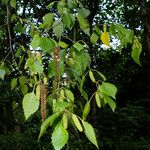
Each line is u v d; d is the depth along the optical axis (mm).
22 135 8859
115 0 14664
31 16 7012
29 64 2041
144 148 9742
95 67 13273
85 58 2393
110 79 13656
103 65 13508
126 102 14445
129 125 11320
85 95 2379
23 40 5809
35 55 2047
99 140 9656
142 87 14312
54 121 1598
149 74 14148
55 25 2281
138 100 13539
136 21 14133
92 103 10812
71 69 2389
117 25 2311
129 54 13672
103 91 2008
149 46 9102
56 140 1545
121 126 11383
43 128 1538
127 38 2312
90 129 1646
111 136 11156
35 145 8711
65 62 2510
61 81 2395
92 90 10156
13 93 7883
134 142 10000
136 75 14320
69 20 2318
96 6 12172
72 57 2451
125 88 14438
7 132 9688
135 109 11961
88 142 8797
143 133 11727
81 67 2381
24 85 2947
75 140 8422
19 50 3029
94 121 11008
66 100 2074
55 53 2061
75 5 2449
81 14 2441
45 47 1948
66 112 1655
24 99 1928
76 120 1643
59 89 2090
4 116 9672
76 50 2412
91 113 11031
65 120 1617
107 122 11469
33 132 8977
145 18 9312
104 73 13500
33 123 8906
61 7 2393
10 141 8742
